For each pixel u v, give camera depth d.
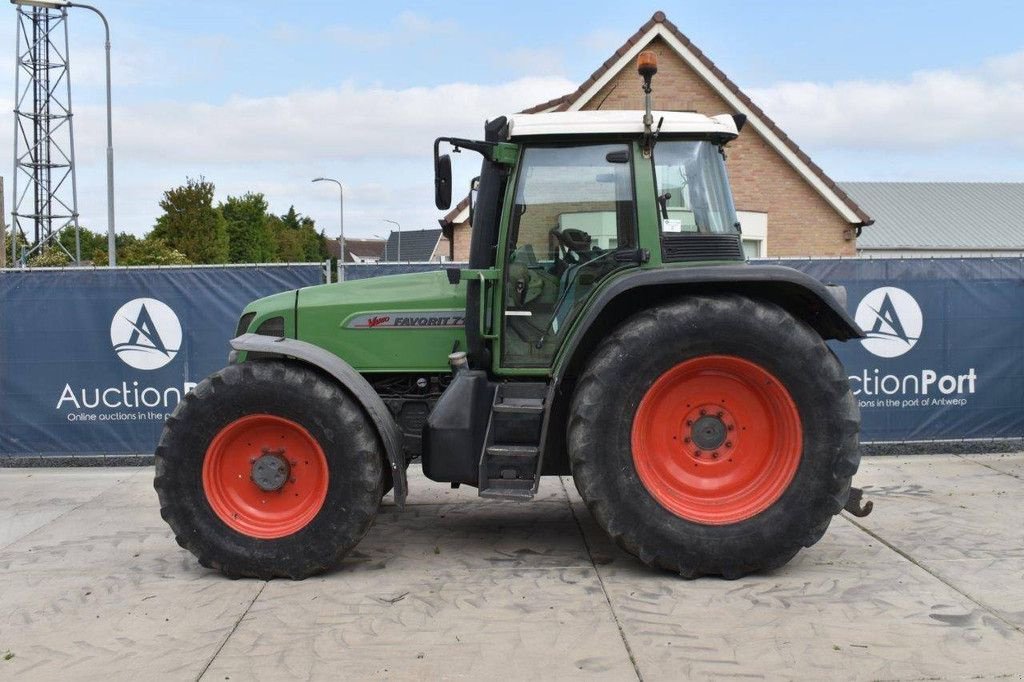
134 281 7.76
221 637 3.95
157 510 6.28
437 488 6.88
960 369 7.80
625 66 15.35
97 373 7.80
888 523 5.56
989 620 3.99
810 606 4.19
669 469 4.68
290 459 4.78
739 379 4.65
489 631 3.97
